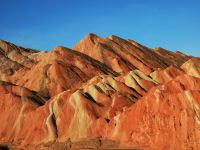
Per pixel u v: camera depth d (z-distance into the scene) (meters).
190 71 103.88
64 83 107.69
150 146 64.31
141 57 132.75
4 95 97.06
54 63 113.25
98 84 87.06
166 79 97.25
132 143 66.88
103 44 134.88
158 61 134.50
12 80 127.00
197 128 60.59
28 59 154.62
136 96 84.62
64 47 124.31
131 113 69.88
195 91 65.19
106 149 68.38
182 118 62.75
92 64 117.31
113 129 71.50
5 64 147.25
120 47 135.62
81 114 78.00
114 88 87.06
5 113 93.06
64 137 77.50
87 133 75.06
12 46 175.00
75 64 116.94
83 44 139.50
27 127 85.69
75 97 81.56
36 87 109.31
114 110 77.56
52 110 83.62
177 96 65.75
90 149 70.44
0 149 82.19
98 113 78.12
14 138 86.31
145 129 66.12
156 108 66.62
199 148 59.22
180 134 61.81
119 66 122.56
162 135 63.75
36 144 79.62
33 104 92.75
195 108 63.28
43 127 81.19
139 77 92.88
